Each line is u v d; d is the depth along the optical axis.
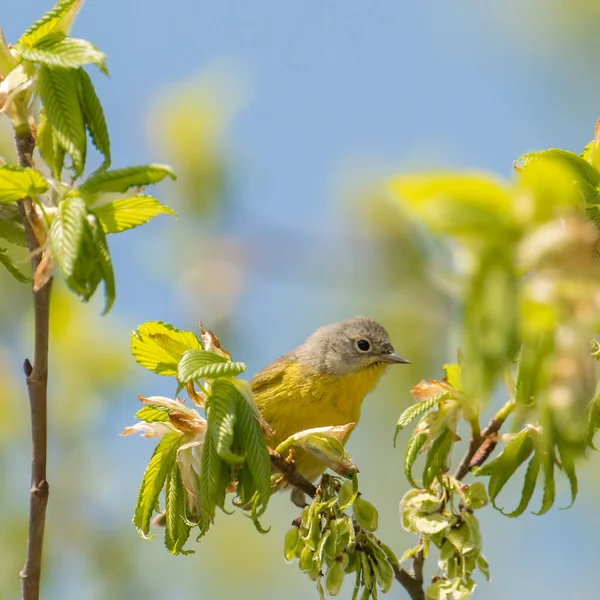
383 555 8.34
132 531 15.26
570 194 4.93
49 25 6.82
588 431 7.80
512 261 4.83
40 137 7.11
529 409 8.51
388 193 5.05
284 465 8.66
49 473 15.12
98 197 6.84
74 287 6.14
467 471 9.06
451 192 4.80
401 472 16.09
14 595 14.14
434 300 12.23
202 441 8.08
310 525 8.29
